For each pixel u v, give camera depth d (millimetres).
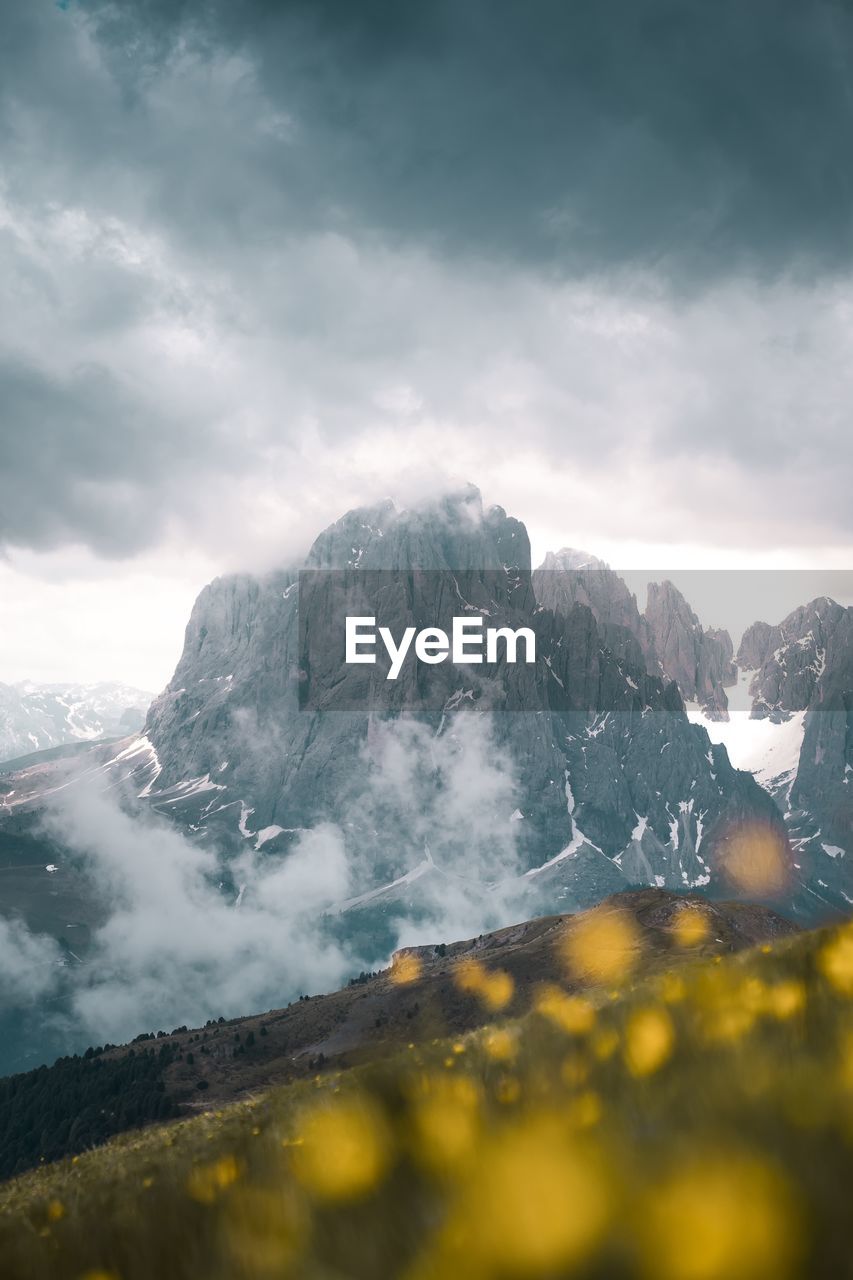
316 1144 4176
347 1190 3250
